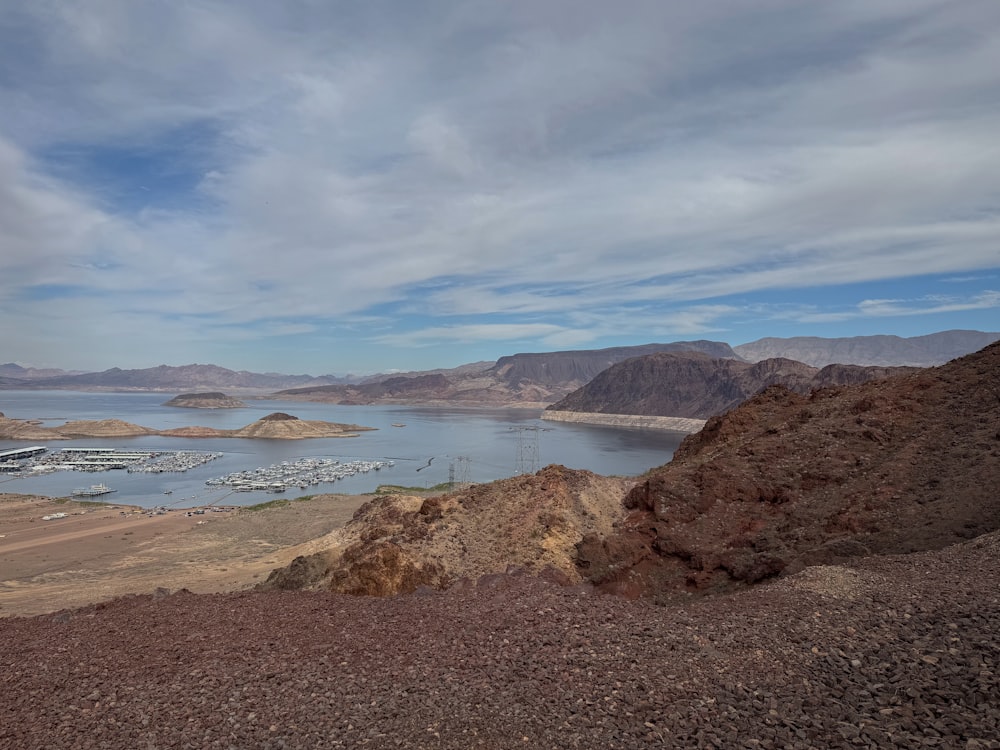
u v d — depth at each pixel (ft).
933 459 96.84
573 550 99.66
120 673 48.78
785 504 98.58
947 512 78.84
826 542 84.12
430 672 44.50
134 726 39.52
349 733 36.47
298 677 45.47
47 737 38.93
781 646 42.52
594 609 55.67
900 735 30.07
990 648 36.73
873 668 37.65
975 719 30.32
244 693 43.06
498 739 34.40
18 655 55.21
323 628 57.57
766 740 31.37
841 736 30.78
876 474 97.55
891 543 77.05
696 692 37.32
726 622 48.06
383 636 53.98
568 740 33.42
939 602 46.34
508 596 65.41
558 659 44.06
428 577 94.38
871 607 47.70
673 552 94.43
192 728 38.50
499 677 42.39
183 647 53.98
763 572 81.30
